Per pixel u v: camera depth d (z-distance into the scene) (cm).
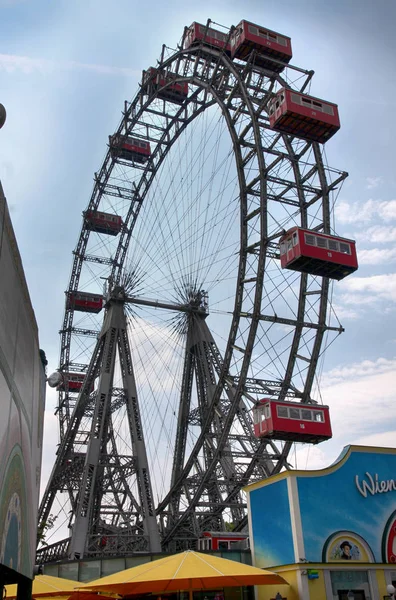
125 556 3512
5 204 919
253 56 4988
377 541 2716
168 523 5581
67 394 7400
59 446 6438
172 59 5978
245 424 5069
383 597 2605
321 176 4975
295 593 2516
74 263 7225
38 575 2445
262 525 2848
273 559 2714
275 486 2797
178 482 5512
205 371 5850
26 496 1234
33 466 1389
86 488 5294
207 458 5325
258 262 4638
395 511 2822
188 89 6206
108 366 5956
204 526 5256
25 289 1155
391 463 2925
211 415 5141
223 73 5344
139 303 6291
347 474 2800
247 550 2970
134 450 5684
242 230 4878
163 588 2014
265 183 4747
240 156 5003
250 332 4662
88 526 5122
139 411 5850
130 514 5366
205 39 5472
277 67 5178
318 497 2695
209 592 2838
